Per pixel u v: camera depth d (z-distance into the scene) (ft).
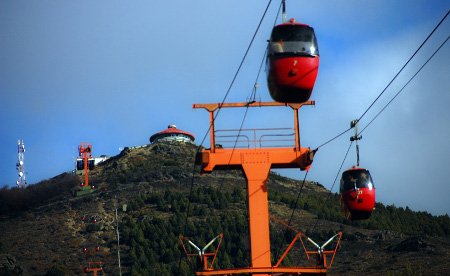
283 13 164.04
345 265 654.12
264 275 221.87
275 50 158.71
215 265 606.96
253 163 228.02
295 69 157.17
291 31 159.84
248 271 220.64
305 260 643.45
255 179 227.40
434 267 601.21
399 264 630.33
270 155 228.43
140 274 619.67
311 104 230.27
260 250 223.30
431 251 654.94
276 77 158.40
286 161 228.02
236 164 228.22
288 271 221.87
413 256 646.74
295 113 231.09
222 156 228.84
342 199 216.54
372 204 212.84
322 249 224.94
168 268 627.05
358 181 212.84
